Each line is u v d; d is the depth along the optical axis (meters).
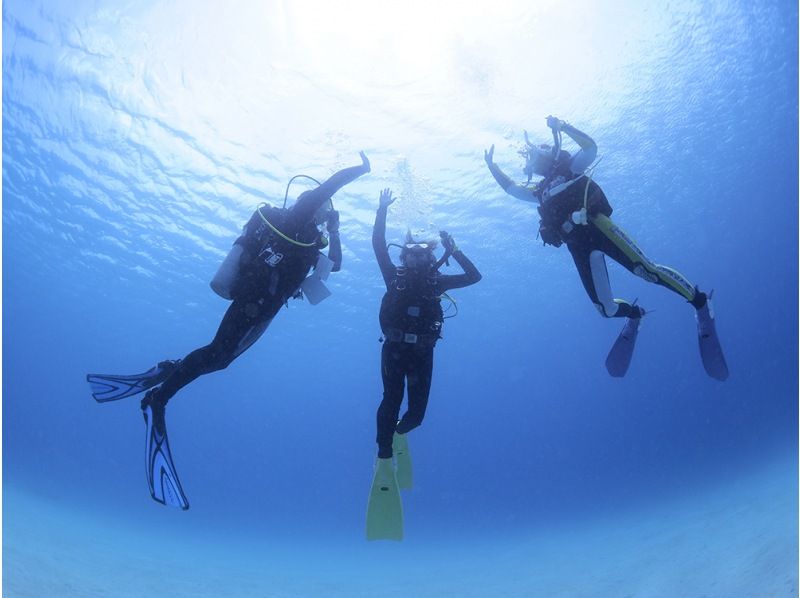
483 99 14.89
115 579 11.73
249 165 16.11
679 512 17.25
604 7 14.05
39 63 14.45
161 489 4.27
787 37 16.31
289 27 13.94
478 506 32.69
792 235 26.42
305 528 30.17
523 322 26.61
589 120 15.77
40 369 34.56
